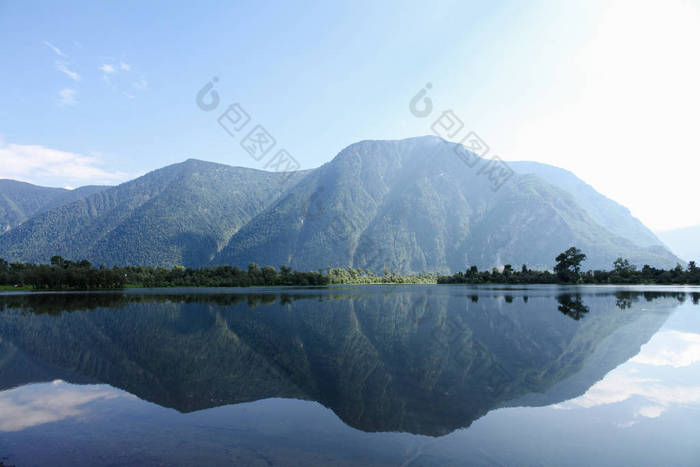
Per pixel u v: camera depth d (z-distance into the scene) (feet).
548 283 449.48
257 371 57.11
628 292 258.16
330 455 28.60
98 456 28.63
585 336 81.87
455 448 29.84
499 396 43.50
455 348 71.92
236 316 132.05
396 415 37.63
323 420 36.45
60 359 65.87
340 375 53.98
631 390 44.78
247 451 29.35
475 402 41.42
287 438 32.19
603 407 39.14
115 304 189.88
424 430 33.68
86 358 66.90
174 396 44.86
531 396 43.14
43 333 96.07
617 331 87.66
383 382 49.98
